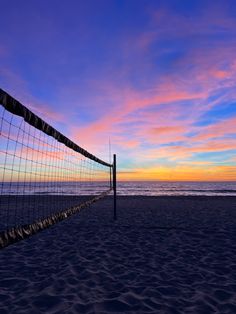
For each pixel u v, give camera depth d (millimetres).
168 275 3625
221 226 7445
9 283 3320
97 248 5031
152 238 5898
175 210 11312
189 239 5820
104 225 7531
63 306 2686
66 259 4336
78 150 4621
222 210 11414
